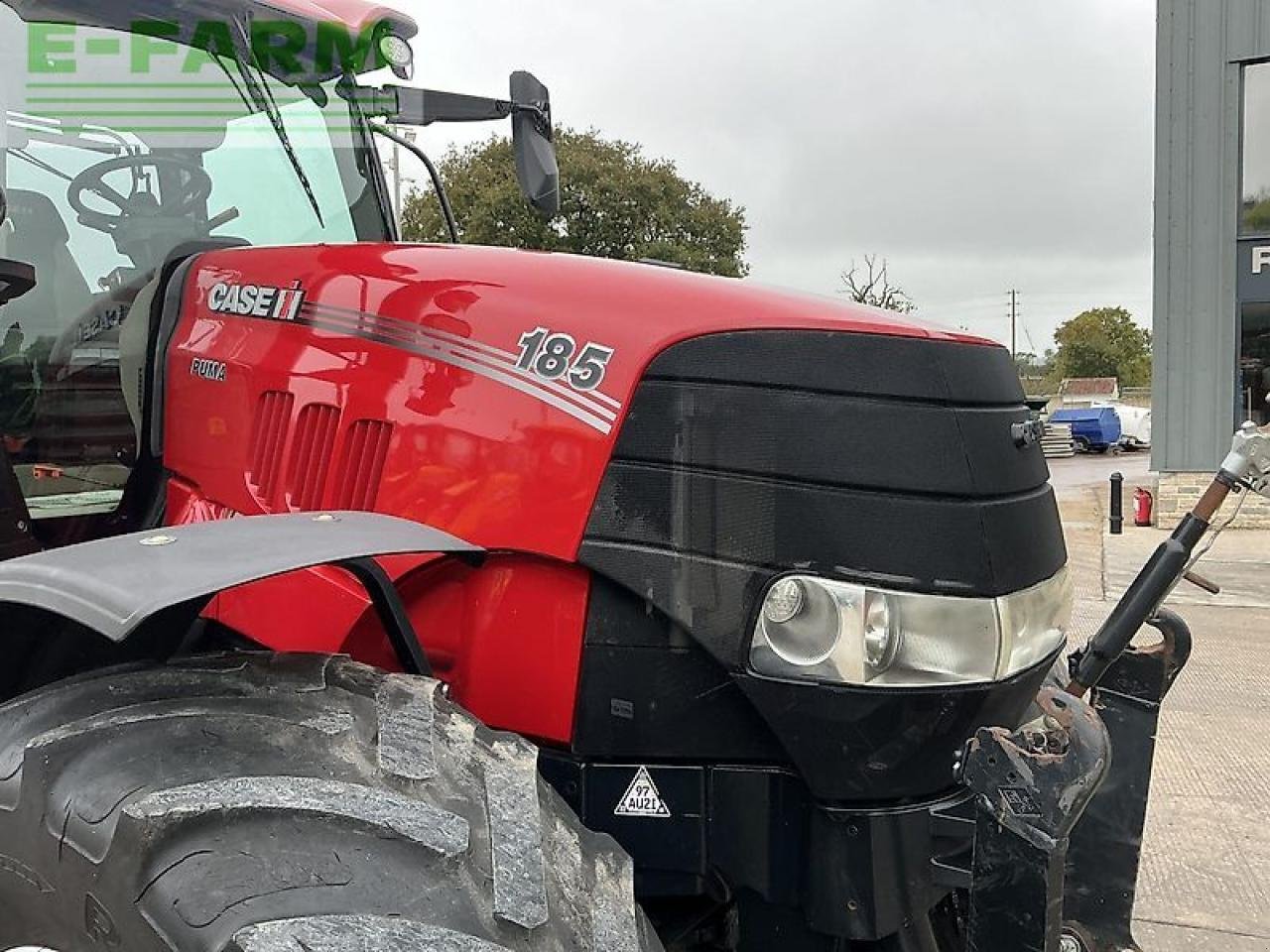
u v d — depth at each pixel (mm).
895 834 1838
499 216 22891
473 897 1291
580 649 1877
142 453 2533
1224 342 14047
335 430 2145
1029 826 1633
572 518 1863
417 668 1790
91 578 1479
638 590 1830
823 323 1854
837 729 1782
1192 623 8789
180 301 2547
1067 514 17266
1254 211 13820
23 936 1494
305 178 2996
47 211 2658
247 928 1188
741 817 1897
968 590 1817
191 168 2834
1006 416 1963
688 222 27219
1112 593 10312
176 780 1370
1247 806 4949
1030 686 1934
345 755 1442
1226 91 13680
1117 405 37938
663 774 1902
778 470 1802
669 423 1832
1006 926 1658
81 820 1370
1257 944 3760
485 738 1568
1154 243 14227
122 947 1295
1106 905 2615
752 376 1820
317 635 2062
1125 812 2619
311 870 1262
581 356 1921
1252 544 13062
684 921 2176
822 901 1853
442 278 2166
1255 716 6281
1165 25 13891
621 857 1543
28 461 2639
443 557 1958
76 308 2672
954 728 1822
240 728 1461
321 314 2256
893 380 1837
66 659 1800
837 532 1788
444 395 2025
